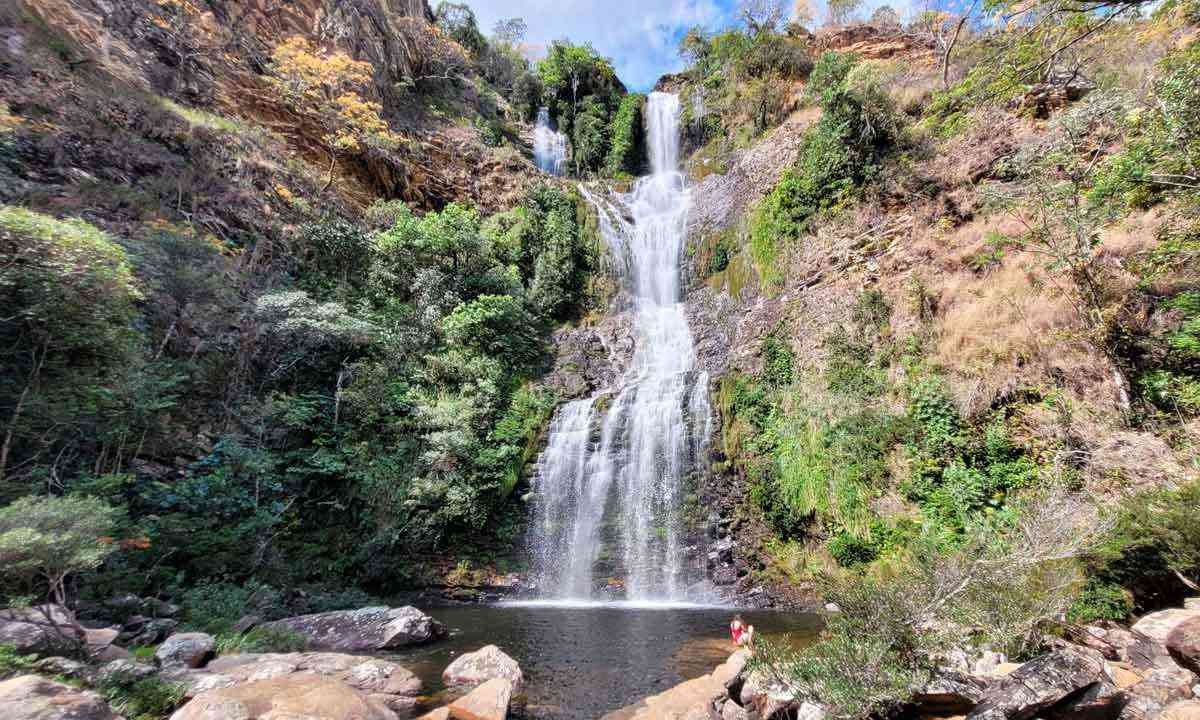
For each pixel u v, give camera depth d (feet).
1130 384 32.83
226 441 38.58
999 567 19.95
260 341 47.57
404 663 24.44
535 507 50.08
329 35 85.46
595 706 19.27
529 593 44.62
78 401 28.78
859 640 17.93
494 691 18.71
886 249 53.83
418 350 56.39
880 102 60.54
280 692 15.70
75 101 48.65
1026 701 13.98
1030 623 19.06
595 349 69.62
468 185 90.27
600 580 46.85
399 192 82.58
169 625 24.58
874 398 44.19
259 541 35.32
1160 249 32.14
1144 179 31.63
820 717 15.80
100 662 17.85
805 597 39.78
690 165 106.22
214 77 67.15
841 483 41.68
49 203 40.19
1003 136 50.93
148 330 39.06
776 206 68.03
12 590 20.48
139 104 54.44
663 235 88.12
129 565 28.35
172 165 52.95
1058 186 38.22
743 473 48.60
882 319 48.01
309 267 59.62
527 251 79.66
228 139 60.75
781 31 111.04
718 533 46.21
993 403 37.47
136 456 35.09
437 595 42.47
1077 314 36.45
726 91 106.42
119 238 39.91
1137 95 35.12
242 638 24.49
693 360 66.64
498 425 53.21
